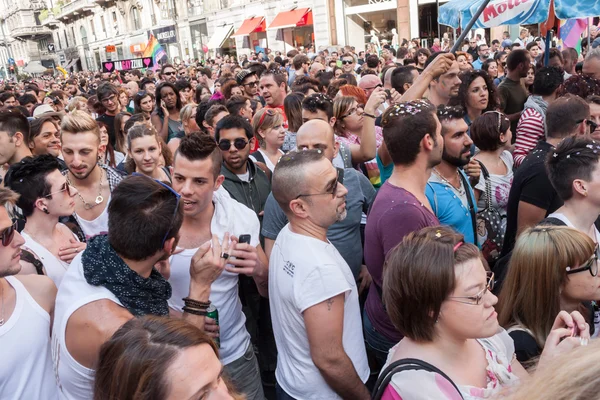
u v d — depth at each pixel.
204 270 1.95
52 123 4.19
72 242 2.52
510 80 5.63
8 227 1.69
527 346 1.88
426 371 1.42
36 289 1.84
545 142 2.95
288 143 4.58
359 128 4.11
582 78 4.26
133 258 1.63
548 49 6.06
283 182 1.99
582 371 0.73
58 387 1.72
